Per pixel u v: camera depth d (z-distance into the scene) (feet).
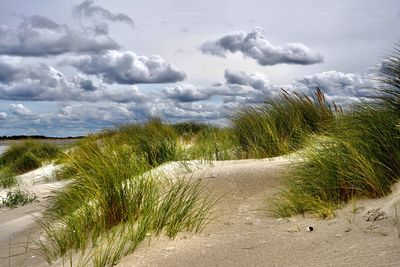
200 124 46.09
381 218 11.13
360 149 14.56
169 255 10.57
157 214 12.96
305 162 17.26
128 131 36.60
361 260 8.54
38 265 12.88
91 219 14.32
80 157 25.62
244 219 13.76
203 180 18.38
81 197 17.48
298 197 14.57
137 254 10.90
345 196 13.93
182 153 26.37
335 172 14.52
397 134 14.15
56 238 13.97
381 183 12.98
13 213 22.04
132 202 14.26
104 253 11.21
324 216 12.64
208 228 12.85
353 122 16.38
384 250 8.87
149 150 26.17
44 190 27.84
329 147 16.20
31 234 16.83
